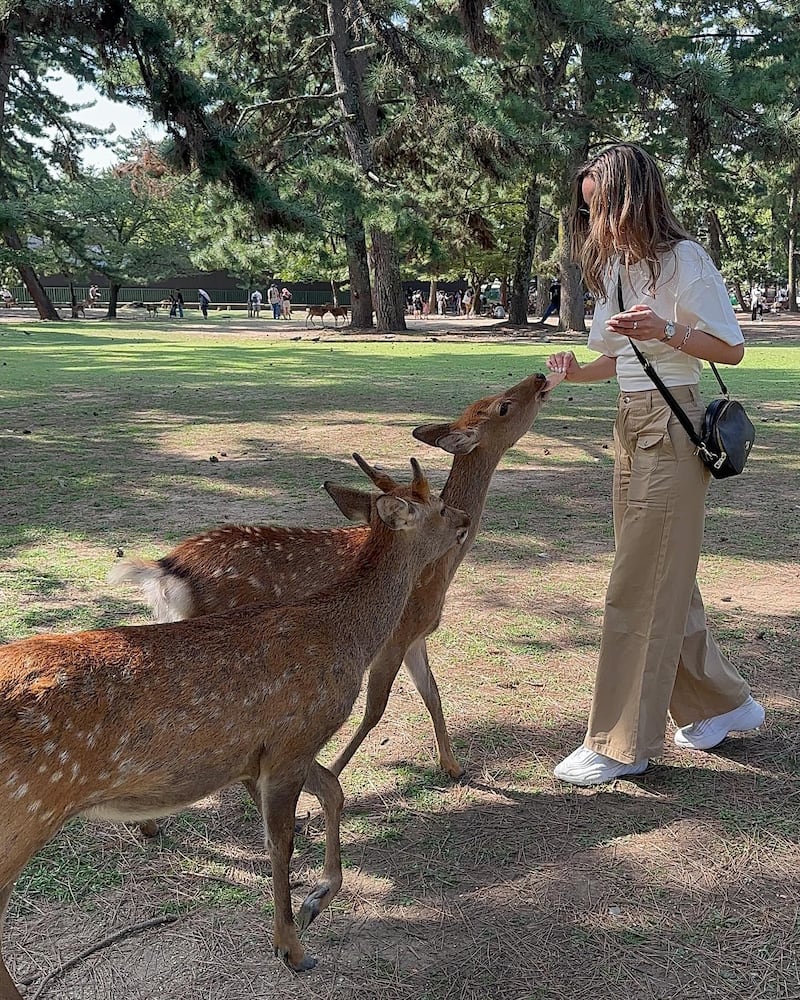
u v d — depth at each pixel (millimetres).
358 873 3328
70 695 2508
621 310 3768
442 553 3492
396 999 2738
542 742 4266
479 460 4363
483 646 5312
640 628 3812
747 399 15898
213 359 23656
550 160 25953
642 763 3988
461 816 3689
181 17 28375
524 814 3703
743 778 3980
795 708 4570
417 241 25906
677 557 3738
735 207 45750
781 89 26766
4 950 2908
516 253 42781
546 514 8219
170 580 3807
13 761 2379
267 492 8852
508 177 26062
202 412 14180
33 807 2418
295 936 2869
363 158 28094
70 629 5344
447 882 3273
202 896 3197
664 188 3600
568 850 3463
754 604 5961
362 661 3146
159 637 2785
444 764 3973
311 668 2959
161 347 27969
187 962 2881
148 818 2795
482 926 3049
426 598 3785
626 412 3770
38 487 9023
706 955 2920
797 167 36219
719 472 3641
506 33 27234
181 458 10562
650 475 3691
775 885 3262
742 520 8055
